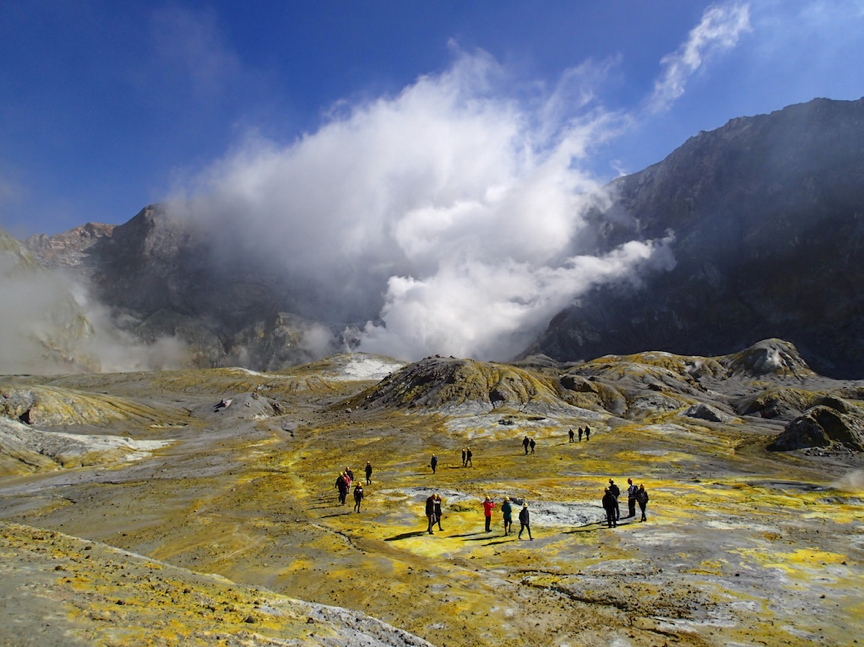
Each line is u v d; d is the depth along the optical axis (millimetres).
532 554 28062
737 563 25203
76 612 11938
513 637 17797
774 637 17188
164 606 13703
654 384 136125
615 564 25578
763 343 195000
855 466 58875
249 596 17234
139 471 64562
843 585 22156
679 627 18156
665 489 47750
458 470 61344
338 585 23594
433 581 23984
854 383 160625
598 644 17125
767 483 49344
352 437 93938
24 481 60688
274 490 50969
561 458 68250
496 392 118750
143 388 199750
